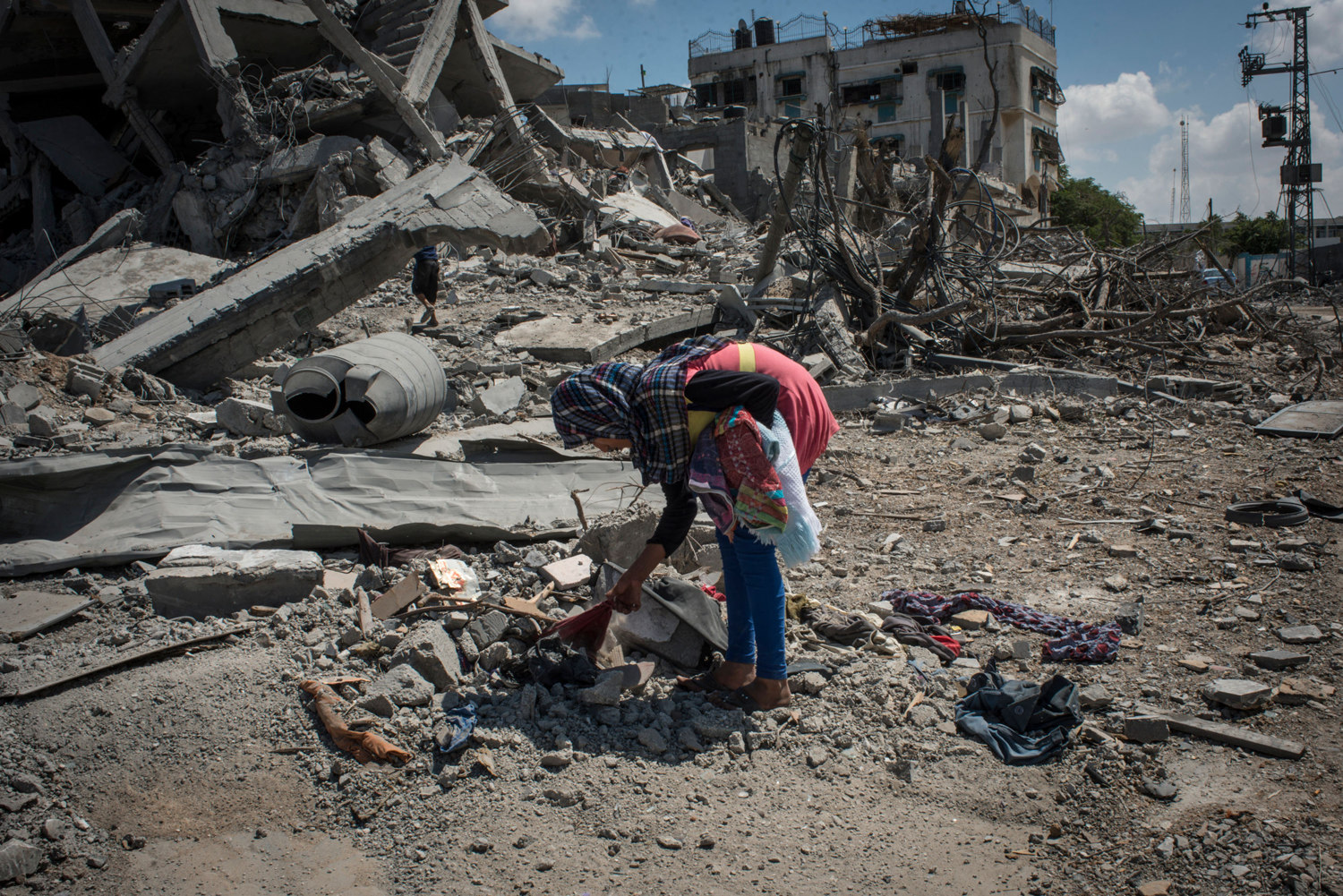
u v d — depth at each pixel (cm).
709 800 280
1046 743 302
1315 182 3681
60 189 2047
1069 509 554
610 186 2028
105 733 308
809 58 4928
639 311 1185
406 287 1357
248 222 1702
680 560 438
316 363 582
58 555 436
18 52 2000
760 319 1110
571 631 339
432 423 689
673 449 290
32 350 716
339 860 262
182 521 465
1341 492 559
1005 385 859
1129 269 1112
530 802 281
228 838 271
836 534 526
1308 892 231
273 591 399
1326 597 404
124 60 1811
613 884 246
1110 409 799
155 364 782
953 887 243
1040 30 4841
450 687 334
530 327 1065
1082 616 402
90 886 253
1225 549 473
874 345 980
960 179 1209
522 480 527
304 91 1784
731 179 2867
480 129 1931
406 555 442
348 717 311
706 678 344
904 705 329
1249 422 749
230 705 321
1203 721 308
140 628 376
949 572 461
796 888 243
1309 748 292
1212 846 252
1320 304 1931
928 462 673
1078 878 246
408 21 1905
